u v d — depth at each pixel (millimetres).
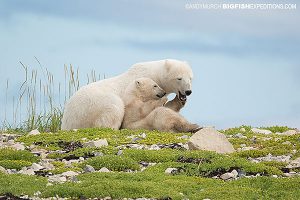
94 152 22391
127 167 19969
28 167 20016
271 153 22609
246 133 28422
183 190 16594
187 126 26812
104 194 15750
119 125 28125
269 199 15734
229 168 19250
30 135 26781
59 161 21562
